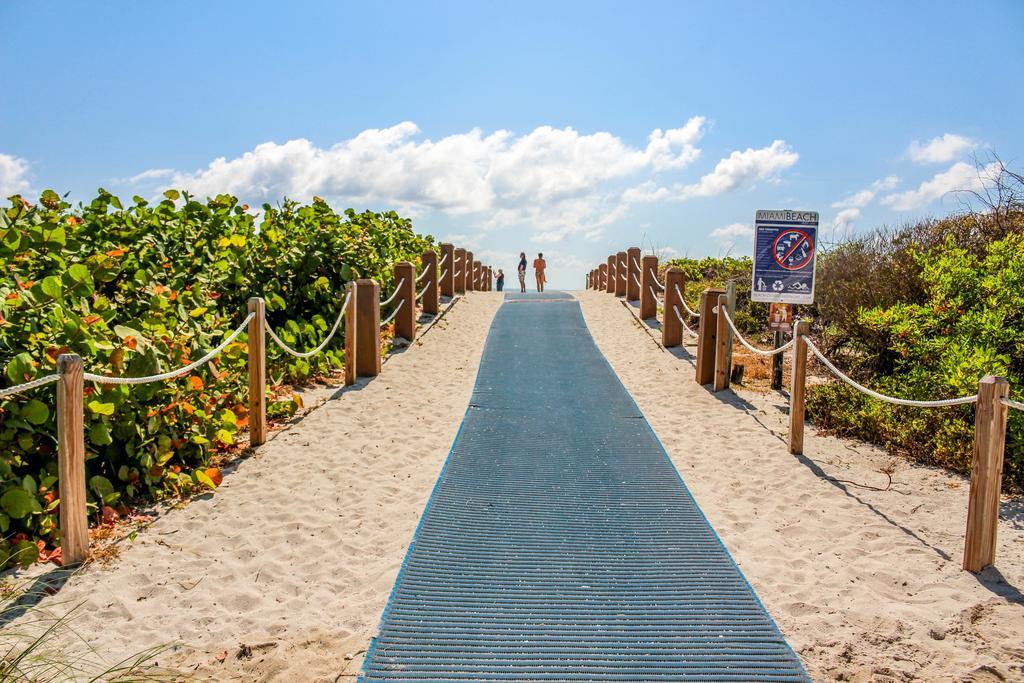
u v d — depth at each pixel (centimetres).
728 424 845
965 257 822
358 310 1034
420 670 374
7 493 466
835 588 464
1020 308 737
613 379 1052
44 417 493
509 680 366
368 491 627
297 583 470
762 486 649
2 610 409
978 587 457
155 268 847
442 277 1741
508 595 455
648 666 379
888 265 1084
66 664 350
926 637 404
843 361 1128
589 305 1852
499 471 682
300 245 1104
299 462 693
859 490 633
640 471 685
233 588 460
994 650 388
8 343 526
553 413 879
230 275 962
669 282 1280
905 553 509
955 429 681
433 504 597
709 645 399
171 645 393
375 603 445
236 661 379
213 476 614
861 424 785
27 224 696
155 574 472
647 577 480
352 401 913
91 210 889
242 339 755
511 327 1477
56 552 475
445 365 1144
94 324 573
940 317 804
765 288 988
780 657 387
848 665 379
